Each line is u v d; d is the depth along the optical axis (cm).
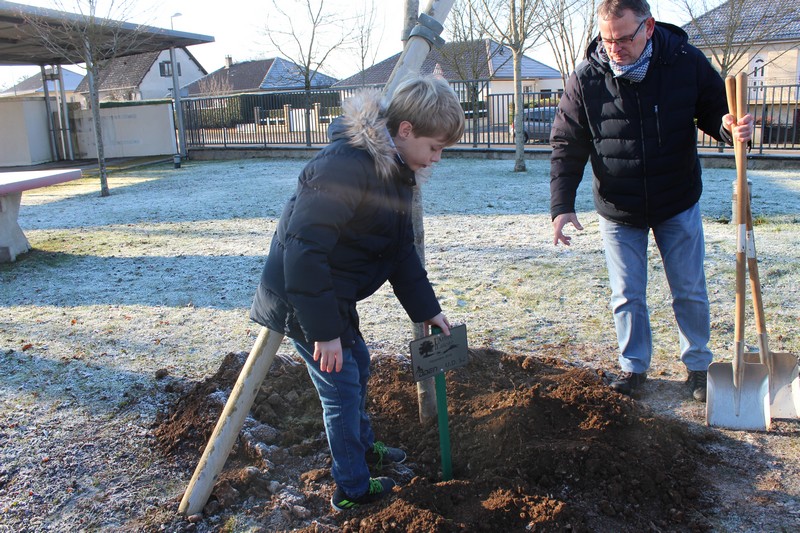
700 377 347
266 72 5731
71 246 787
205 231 850
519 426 284
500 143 1734
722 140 327
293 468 286
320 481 274
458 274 591
